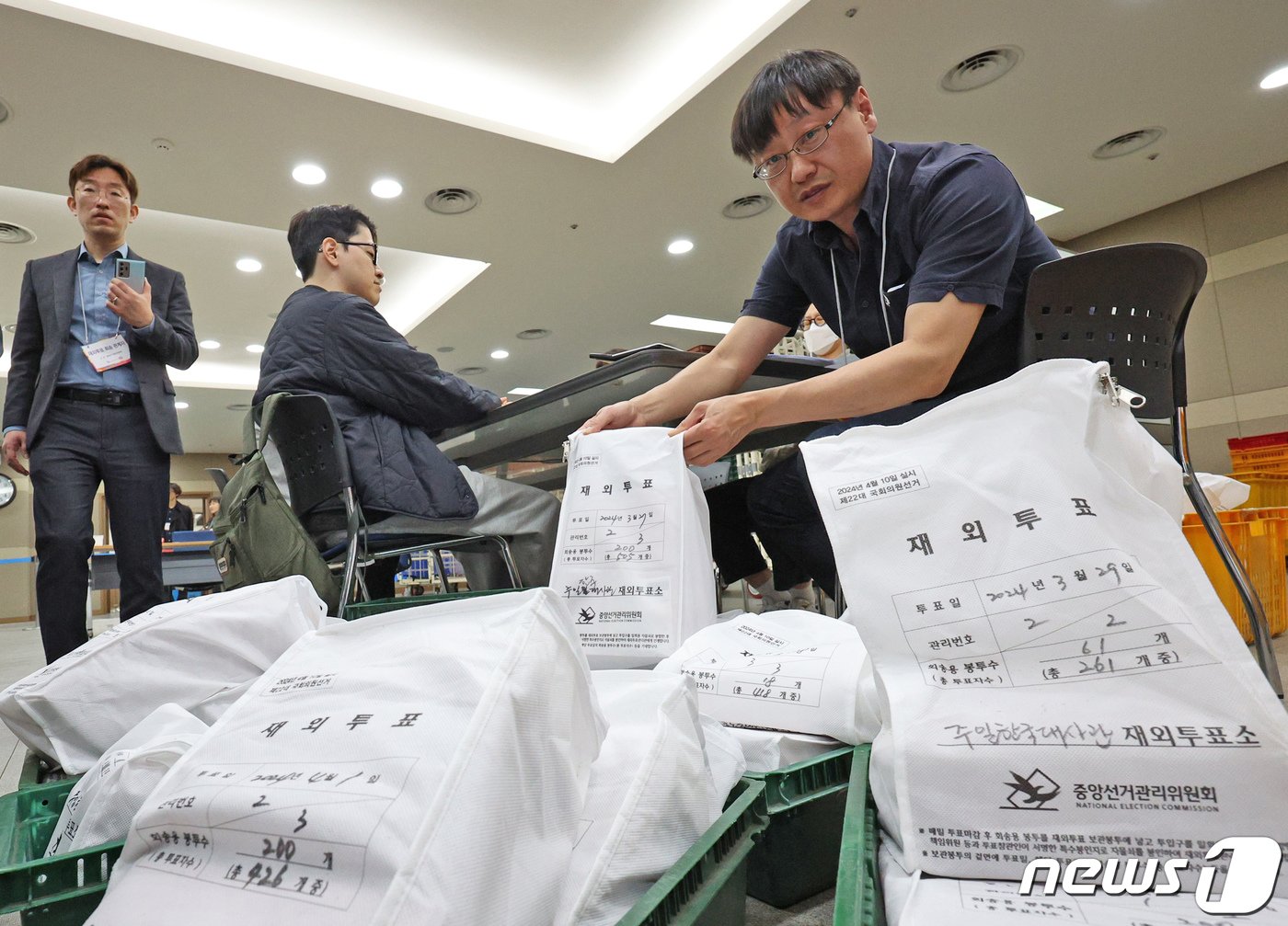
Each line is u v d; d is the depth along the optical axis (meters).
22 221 4.72
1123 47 3.51
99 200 1.88
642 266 5.57
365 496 1.36
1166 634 0.43
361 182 4.12
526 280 5.72
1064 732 0.42
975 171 1.01
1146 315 0.98
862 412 0.92
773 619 0.82
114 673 0.76
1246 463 3.96
